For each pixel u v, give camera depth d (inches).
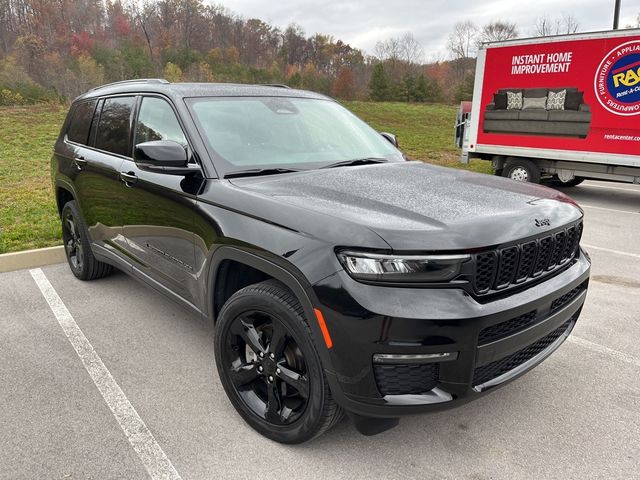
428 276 83.9
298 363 97.6
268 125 135.8
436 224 88.0
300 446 104.0
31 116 1027.9
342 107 165.6
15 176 455.5
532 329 94.1
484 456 101.8
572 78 371.6
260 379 109.3
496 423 112.4
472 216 91.9
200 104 132.6
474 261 85.8
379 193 103.4
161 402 119.5
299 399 101.0
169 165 114.1
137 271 149.1
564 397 122.3
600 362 138.9
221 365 111.4
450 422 112.7
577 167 390.9
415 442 105.9
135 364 136.9
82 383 127.5
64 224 202.2
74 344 148.0
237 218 104.6
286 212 96.6
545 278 100.0
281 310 94.6
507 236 89.8
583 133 374.0
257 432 107.8
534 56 388.8
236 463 99.2
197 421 112.3
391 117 1424.7
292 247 91.9
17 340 150.5
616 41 346.3
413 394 86.7
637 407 118.5
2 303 178.1
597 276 211.8
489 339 87.8
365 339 83.3
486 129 429.7
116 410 116.2
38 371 133.0
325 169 125.6
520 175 421.1
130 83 162.4
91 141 174.4
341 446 104.3
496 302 88.2
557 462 100.1
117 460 100.1
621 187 469.1
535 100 394.0
